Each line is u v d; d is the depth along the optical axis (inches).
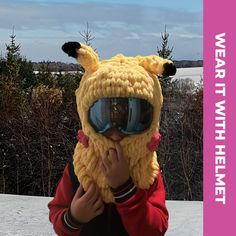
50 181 399.2
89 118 78.2
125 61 80.8
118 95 75.0
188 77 446.9
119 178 75.1
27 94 449.4
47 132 403.9
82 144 80.7
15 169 406.3
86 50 80.8
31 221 175.6
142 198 76.2
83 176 79.7
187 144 392.5
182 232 161.6
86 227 81.4
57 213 82.6
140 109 76.1
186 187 382.0
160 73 80.3
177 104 407.8
